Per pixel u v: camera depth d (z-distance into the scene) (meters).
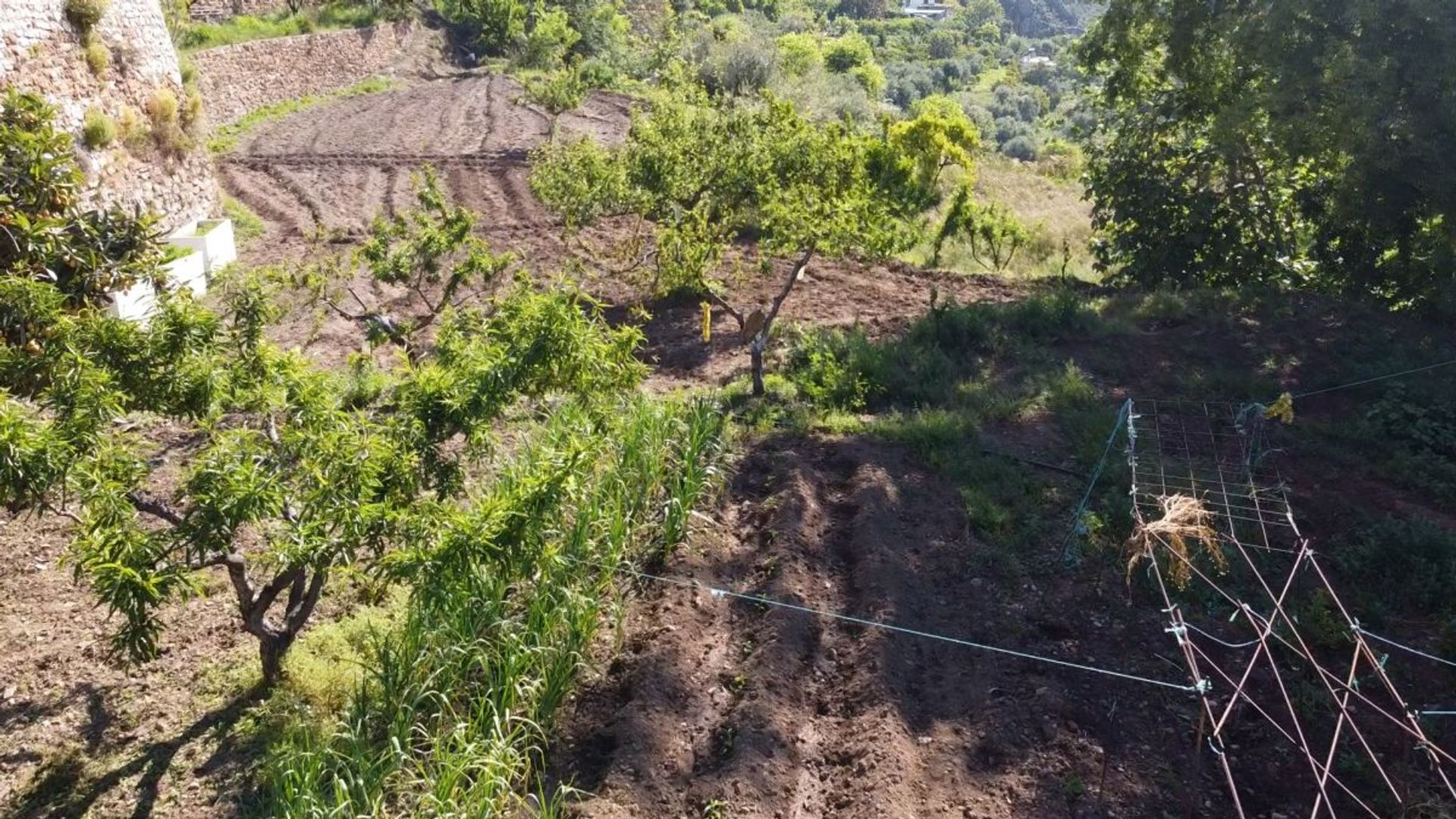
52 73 13.09
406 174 21.78
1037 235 19.23
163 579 4.88
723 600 7.33
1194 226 14.55
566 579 6.70
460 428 6.11
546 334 6.26
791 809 5.54
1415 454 9.15
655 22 50.34
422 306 13.88
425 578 5.32
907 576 7.45
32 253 6.84
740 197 12.94
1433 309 12.46
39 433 4.83
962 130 22.14
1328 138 12.21
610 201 12.98
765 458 9.34
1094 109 16.53
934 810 5.43
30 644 6.93
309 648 6.69
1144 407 10.15
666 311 13.65
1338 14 11.98
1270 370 11.00
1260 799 5.52
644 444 8.22
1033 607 7.19
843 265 15.75
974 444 9.45
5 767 5.88
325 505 5.20
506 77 36.47
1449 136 11.27
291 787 4.99
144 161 15.12
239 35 29.52
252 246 16.36
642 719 6.00
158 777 5.76
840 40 59.59
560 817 5.37
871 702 6.20
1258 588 7.23
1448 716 5.99
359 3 37.56
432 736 5.73
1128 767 5.75
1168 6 14.49
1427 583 7.07
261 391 5.93
